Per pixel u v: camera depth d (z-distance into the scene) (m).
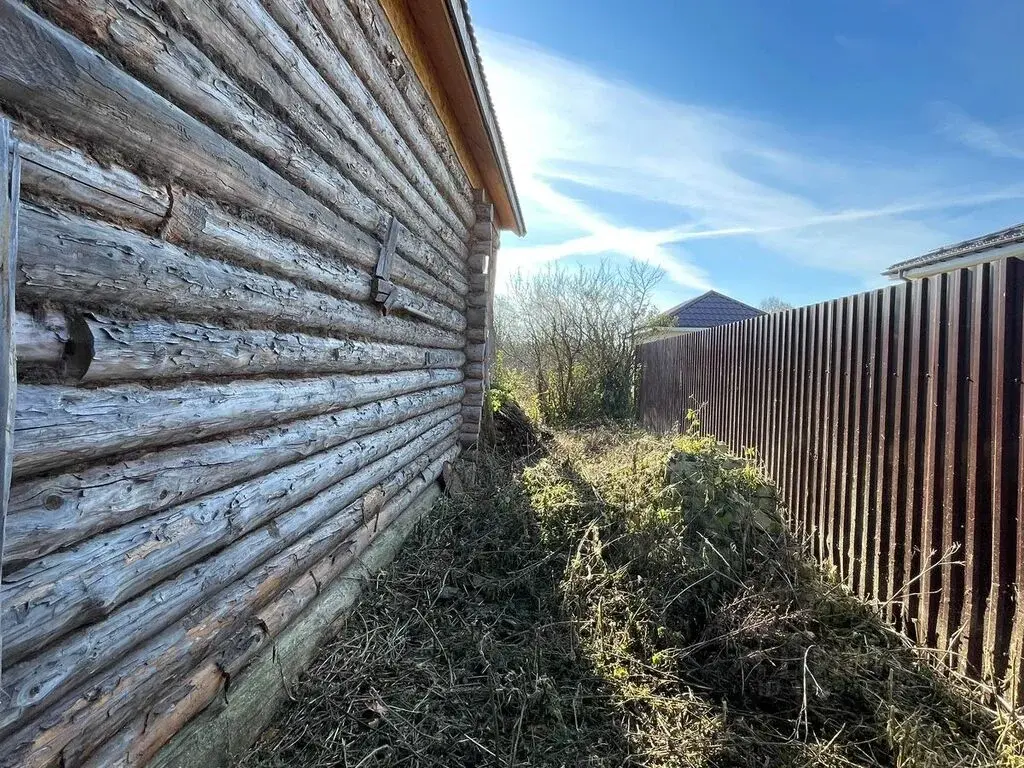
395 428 3.36
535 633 2.59
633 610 2.70
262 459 1.82
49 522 1.04
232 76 1.61
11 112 0.97
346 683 2.14
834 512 3.19
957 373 2.29
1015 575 2.04
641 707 2.16
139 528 1.30
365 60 2.49
